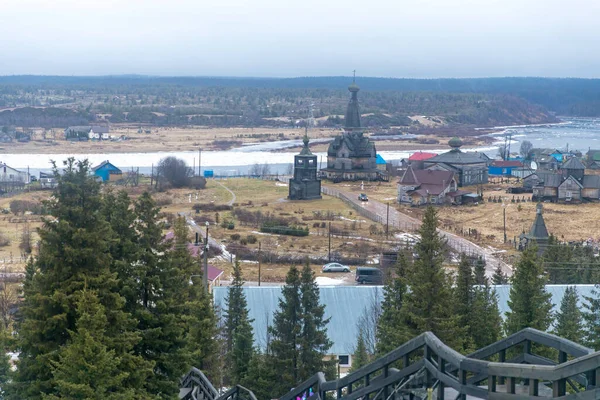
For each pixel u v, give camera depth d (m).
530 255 60.75
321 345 63.19
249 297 80.12
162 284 47.62
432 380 34.06
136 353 45.88
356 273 114.00
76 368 37.34
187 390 53.44
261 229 153.75
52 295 41.19
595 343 62.19
